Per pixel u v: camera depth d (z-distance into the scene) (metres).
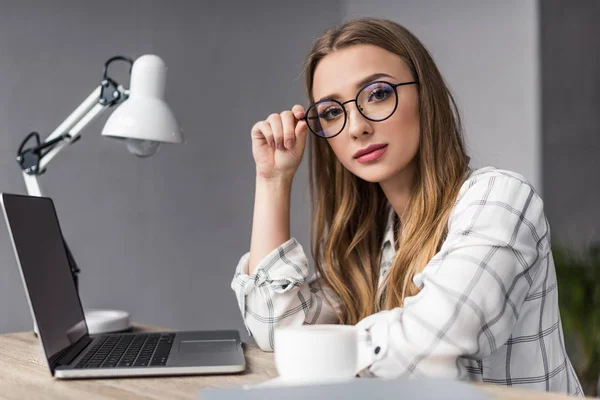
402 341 0.91
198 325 2.76
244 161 2.91
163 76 1.72
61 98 2.42
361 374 0.92
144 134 1.65
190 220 2.74
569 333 3.03
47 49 2.39
